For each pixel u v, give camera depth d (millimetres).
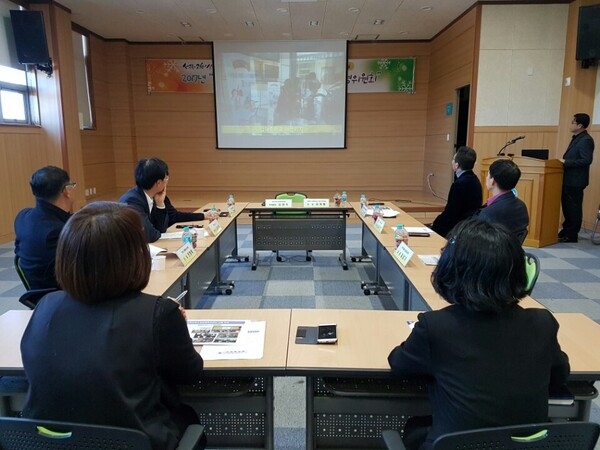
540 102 5984
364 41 7949
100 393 926
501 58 5895
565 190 5230
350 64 8039
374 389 1423
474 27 5891
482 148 6090
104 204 1044
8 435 944
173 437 1055
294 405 2186
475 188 3578
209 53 8047
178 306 1106
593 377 1291
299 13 6246
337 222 4457
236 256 4750
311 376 1339
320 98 8109
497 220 2594
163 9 6039
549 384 1104
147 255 1057
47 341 958
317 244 4488
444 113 7199
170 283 2086
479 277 992
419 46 7953
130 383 954
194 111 8250
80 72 7047
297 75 8023
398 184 8453
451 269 1036
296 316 1698
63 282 979
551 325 1051
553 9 5770
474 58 5918
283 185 8461
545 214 5035
